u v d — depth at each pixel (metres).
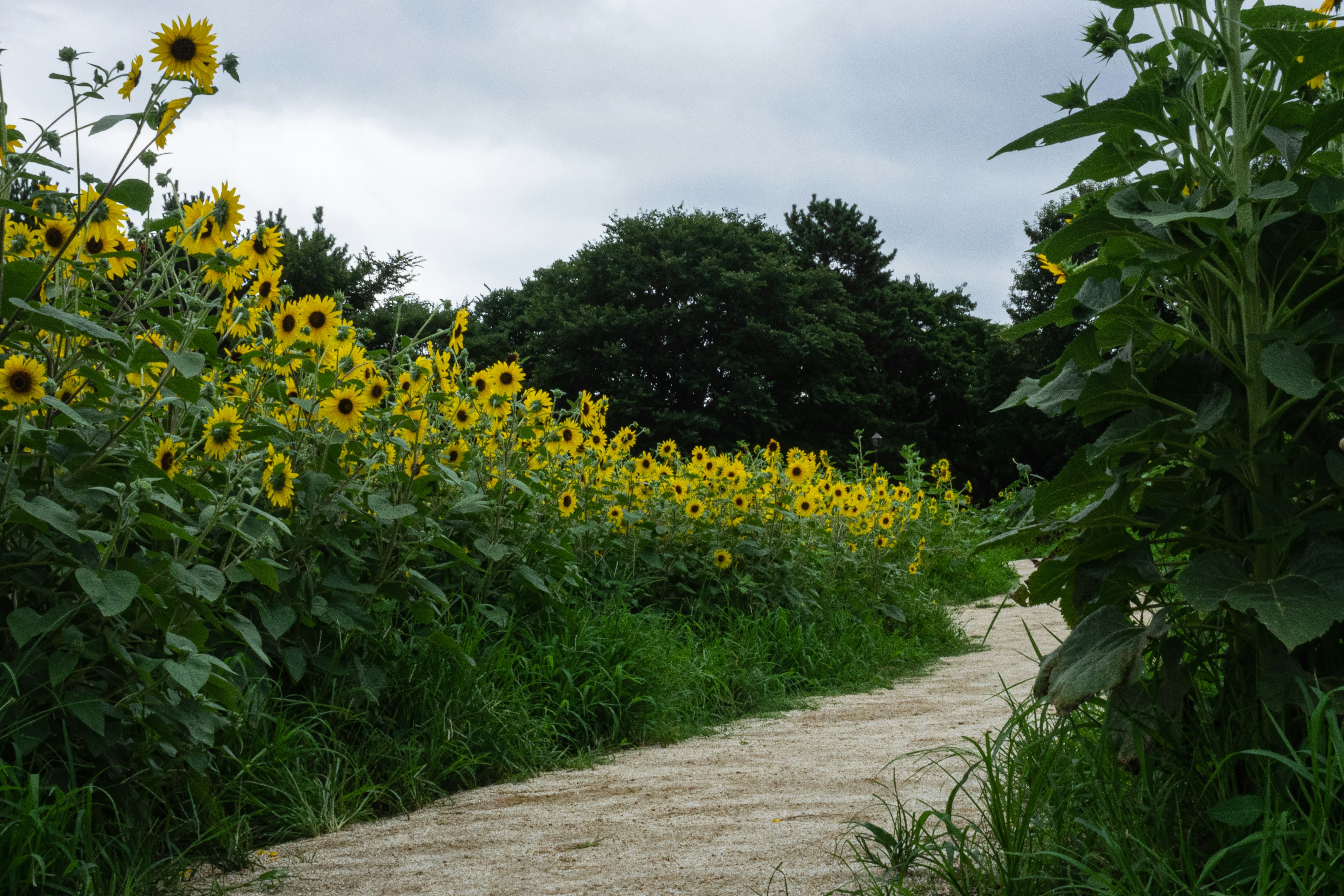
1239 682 2.23
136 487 2.34
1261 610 1.88
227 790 2.89
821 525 7.76
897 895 2.17
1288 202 2.19
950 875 2.14
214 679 2.56
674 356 35.62
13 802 2.22
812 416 37.31
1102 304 2.34
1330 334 2.06
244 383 3.66
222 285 3.26
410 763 3.42
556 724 4.18
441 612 4.06
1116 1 2.22
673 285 35.91
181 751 2.65
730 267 36.97
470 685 3.86
